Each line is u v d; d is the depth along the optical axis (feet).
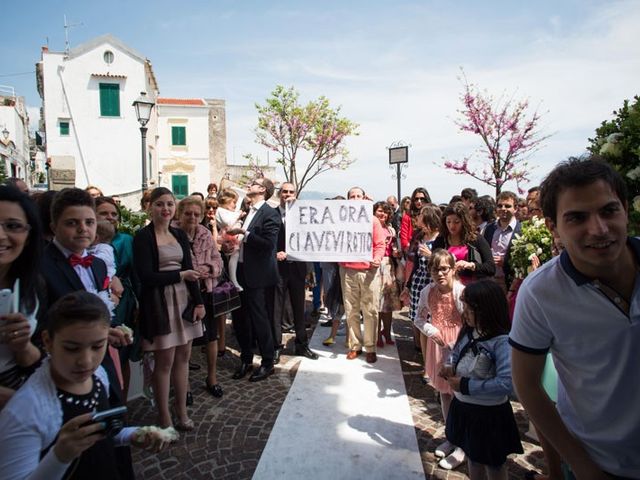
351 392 14.44
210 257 14.14
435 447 11.34
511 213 17.29
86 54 80.48
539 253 12.49
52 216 7.89
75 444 4.69
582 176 4.78
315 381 15.29
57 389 5.39
